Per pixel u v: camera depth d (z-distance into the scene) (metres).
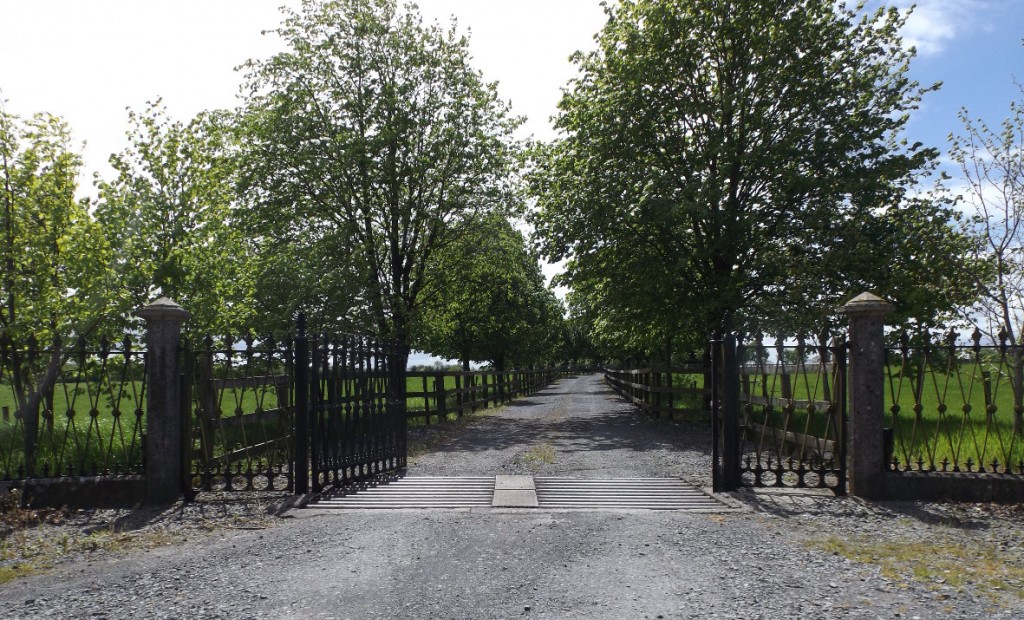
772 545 6.04
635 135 18.25
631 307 19.02
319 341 8.62
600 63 19.97
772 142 17.89
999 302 13.36
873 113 18.19
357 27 21.66
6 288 10.59
